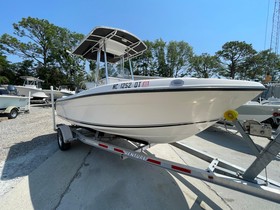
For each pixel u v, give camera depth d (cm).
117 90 209
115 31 309
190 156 347
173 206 198
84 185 236
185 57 3334
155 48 3234
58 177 256
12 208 190
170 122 201
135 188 231
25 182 242
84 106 288
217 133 556
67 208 190
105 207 193
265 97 808
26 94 1390
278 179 262
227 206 200
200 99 169
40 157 334
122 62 401
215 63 3422
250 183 169
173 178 260
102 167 290
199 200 210
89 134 355
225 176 180
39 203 198
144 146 270
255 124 183
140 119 214
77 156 338
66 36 2609
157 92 177
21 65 2573
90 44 358
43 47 2573
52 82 2505
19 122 720
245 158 348
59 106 420
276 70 3139
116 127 248
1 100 819
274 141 162
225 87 157
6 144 419
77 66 2519
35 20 2442
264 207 198
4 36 2398
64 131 361
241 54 3450
